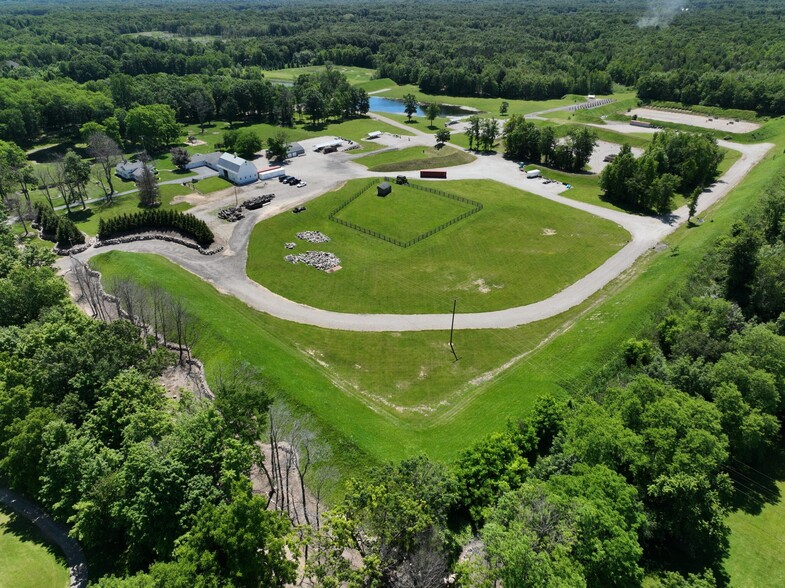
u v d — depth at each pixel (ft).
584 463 169.37
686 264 321.93
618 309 290.97
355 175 516.32
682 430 178.81
